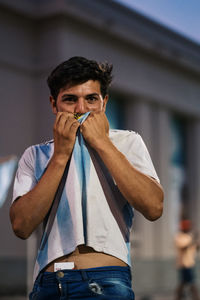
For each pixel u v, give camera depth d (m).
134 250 19.42
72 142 2.79
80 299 2.63
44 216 2.78
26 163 3.04
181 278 13.49
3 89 16.97
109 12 18.55
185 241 13.56
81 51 17.66
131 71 19.84
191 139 23.55
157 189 2.76
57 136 2.82
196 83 23.73
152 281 18.59
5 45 17.06
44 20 17.50
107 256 2.73
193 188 23.23
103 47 18.52
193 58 22.42
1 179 8.48
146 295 17.12
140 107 20.38
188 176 23.41
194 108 23.50
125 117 20.11
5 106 17.00
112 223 2.78
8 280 15.69
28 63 17.62
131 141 2.97
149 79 20.80
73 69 2.88
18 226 2.76
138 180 2.71
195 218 22.97
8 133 17.02
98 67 2.94
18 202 2.79
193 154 23.48
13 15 17.16
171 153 22.42
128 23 19.30
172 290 19.05
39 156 3.02
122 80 19.36
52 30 17.38
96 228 2.74
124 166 2.72
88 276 2.67
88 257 2.72
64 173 2.86
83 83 2.89
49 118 17.31
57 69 2.96
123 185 2.70
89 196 2.77
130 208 2.87
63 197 2.79
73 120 2.81
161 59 21.25
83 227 2.75
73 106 2.91
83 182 2.81
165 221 21.08
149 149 20.91
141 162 2.89
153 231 20.38
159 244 20.53
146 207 2.71
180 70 22.56
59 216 2.78
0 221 16.34
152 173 2.86
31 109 17.59
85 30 17.81
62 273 2.68
